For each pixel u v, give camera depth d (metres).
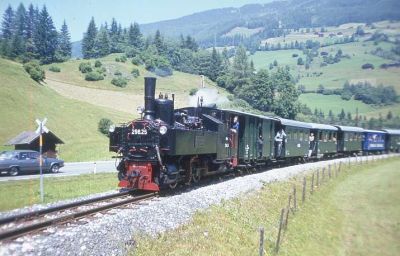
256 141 29.73
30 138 40.44
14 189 21.11
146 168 17.91
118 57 147.25
